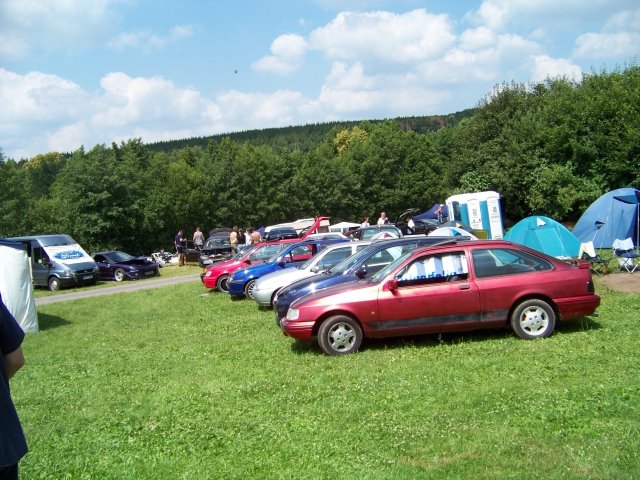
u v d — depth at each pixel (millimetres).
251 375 7879
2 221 43000
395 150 59625
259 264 16969
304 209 54906
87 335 14016
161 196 44906
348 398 6305
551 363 7008
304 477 4316
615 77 32219
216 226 49938
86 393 7867
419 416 5535
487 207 26609
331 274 10977
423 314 8516
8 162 45656
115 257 29906
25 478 4836
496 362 7277
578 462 4246
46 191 71875
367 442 4980
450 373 6918
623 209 19000
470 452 4586
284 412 6062
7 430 2791
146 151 59031
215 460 4863
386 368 7508
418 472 4277
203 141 151250
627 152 27984
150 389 7762
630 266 14977
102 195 38500
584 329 8766
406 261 8758
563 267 8680
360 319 8562
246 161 51594
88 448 5500
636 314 9602
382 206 58969
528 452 4504
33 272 26953
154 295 20438
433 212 42000
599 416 5117
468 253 8727
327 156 62562
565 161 32125
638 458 4234
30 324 15195
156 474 4660
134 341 12312
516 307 8500
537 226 17453
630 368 6520
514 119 36875
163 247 44594
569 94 33562
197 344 10867
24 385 8875
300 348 9352
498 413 5422
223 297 17844
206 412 6328
